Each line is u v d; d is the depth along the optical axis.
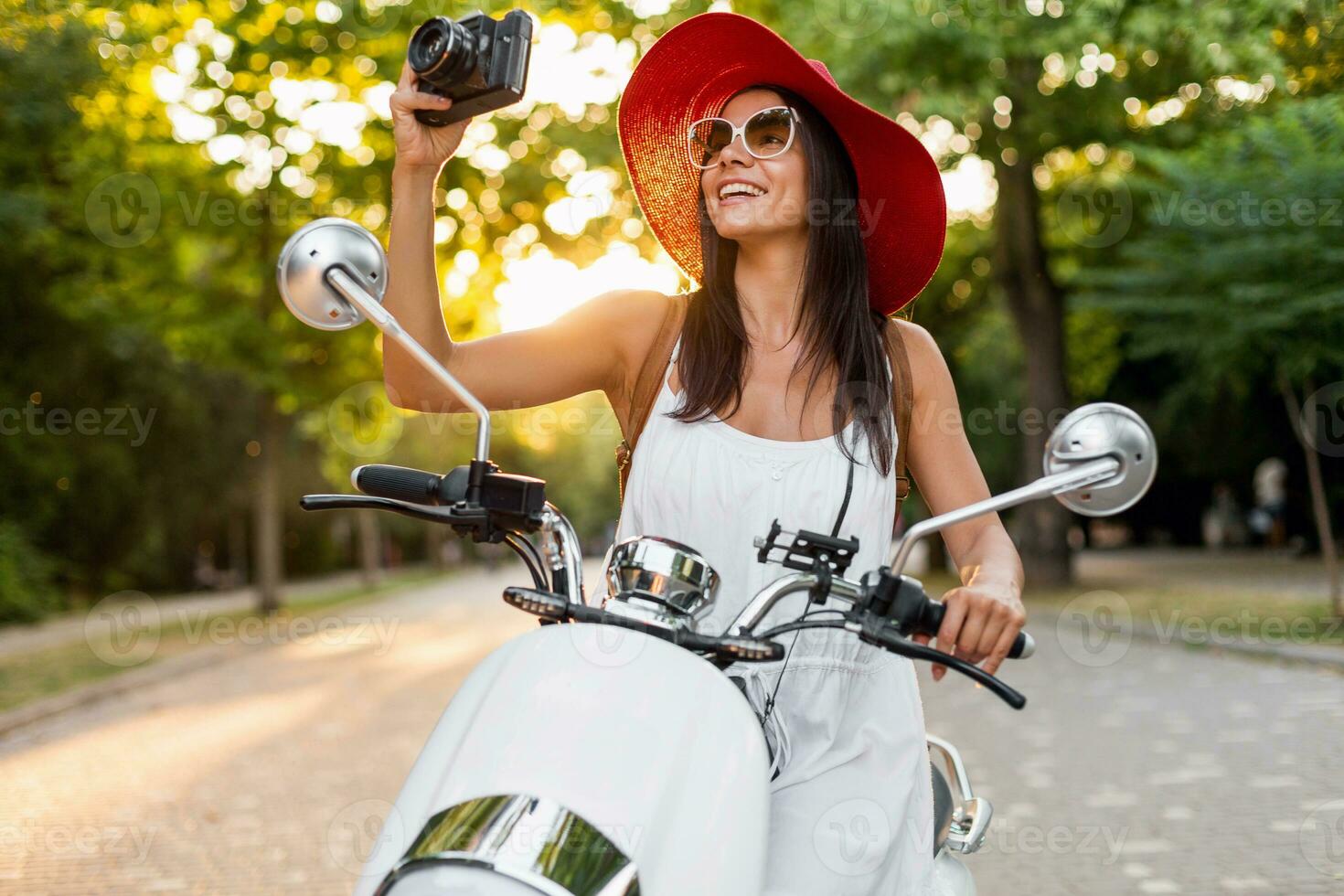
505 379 2.04
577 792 1.33
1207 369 11.68
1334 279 10.05
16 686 11.58
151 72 14.41
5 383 17.72
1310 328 10.33
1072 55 13.02
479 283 15.52
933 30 13.23
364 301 1.65
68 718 10.01
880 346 2.03
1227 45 9.32
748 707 1.50
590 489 61.50
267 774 7.12
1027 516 19.03
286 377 18.44
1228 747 6.67
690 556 1.60
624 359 2.12
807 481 1.85
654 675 1.46
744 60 2.14
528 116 14.41
